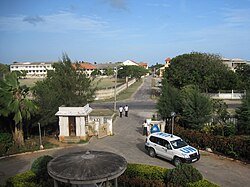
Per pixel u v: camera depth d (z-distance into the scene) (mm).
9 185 11164
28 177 11516
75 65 25891
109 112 35125
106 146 20141
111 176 8703
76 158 9641
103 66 146875
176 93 23406
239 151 16797
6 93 17547
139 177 12258
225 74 45406
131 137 22719
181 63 47562
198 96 20766
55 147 19641
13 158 17422
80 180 8383
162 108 23016
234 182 13469
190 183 10430
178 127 21047
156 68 190000
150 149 17750
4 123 19516
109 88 52781
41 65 152000
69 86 24359
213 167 15570
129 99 49875
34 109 18547
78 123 21328
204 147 18891
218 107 22000
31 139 20875
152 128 22297
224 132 19656
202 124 20453
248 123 19172
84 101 24422
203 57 49094
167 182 11305
